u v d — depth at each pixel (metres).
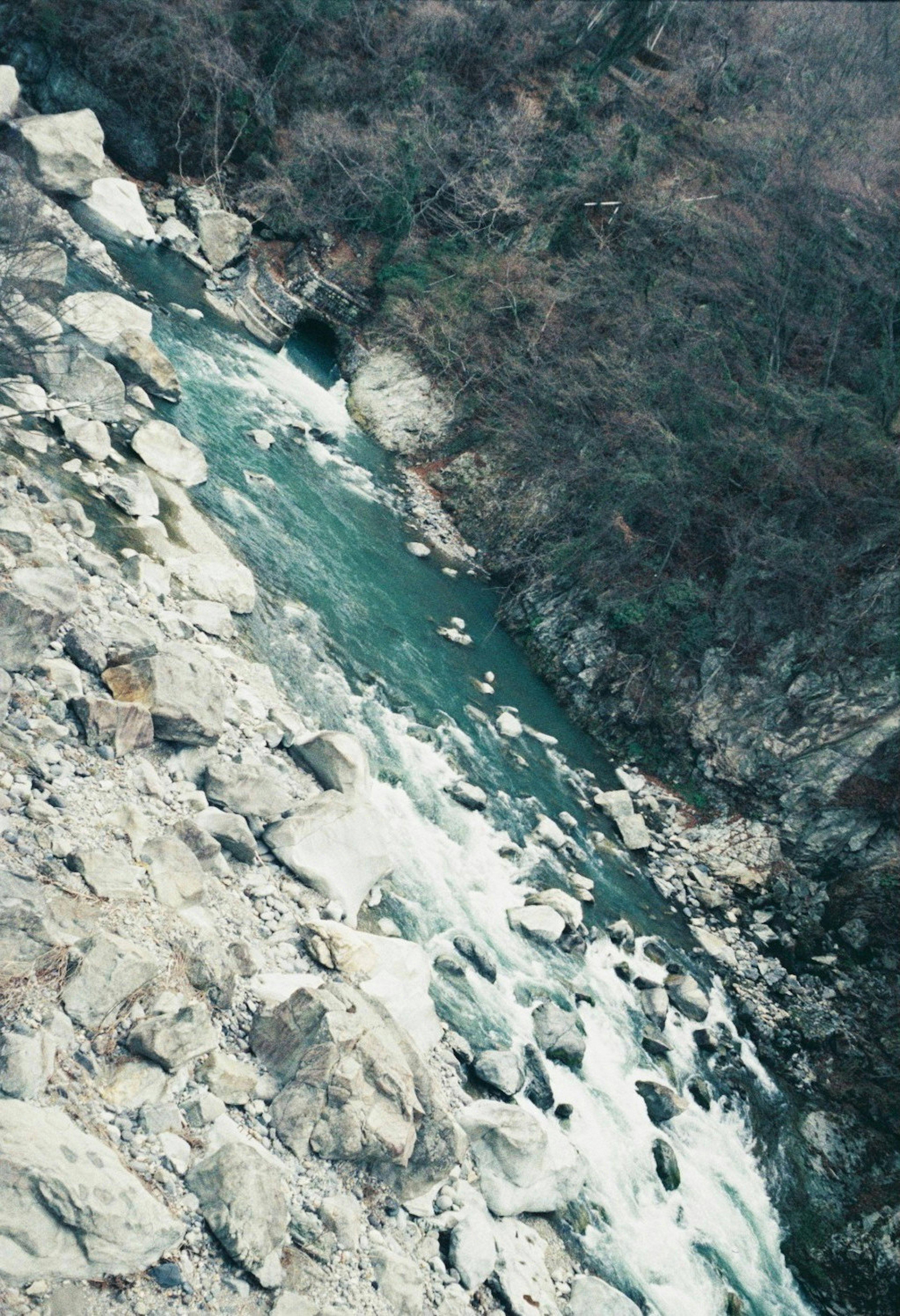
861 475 22.69
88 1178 6.79
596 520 23.73
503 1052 11.70
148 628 12.98
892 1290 13.71
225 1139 8.19
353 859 12.15
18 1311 6.23
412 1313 8.33
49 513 13.48
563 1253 10.62
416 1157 9.34
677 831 20.70
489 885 15.02
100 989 8.09
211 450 19.83
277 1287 7.62
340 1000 9.60
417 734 16.75
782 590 22.31
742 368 25.19
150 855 9.87
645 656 22.64
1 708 9.79
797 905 19.75
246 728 13.05
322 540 20.52
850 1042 17.47
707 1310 11.48
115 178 26.39
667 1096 13.57
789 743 21.17
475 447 27.08
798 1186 14.52
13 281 15.48
